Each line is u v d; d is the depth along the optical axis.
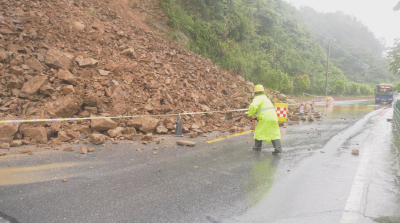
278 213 3.24
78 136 6.02
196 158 5.45
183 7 19.38
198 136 7.55
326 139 7.88
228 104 11.02
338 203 3.54
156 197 3.57
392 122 11.91
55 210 3.12
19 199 3.34
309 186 4.13
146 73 9.49
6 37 7.68
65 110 6.28
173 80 10.25
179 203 3.42
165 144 6.38
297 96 33.22
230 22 23.91
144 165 4.84
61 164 4.62
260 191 3.90
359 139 7.93
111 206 3.27
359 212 3.29
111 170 4.49
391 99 34.44
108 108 7.12
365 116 14.77
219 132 8.32
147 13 15.95
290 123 10.96
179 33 17.08
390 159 5.71
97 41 9.92
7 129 5.33
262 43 32.78
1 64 6.78
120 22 12.87
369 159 5.70
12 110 5.93
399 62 11.50
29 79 6.77
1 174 4.05
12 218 2.91
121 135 6.48
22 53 7.53
